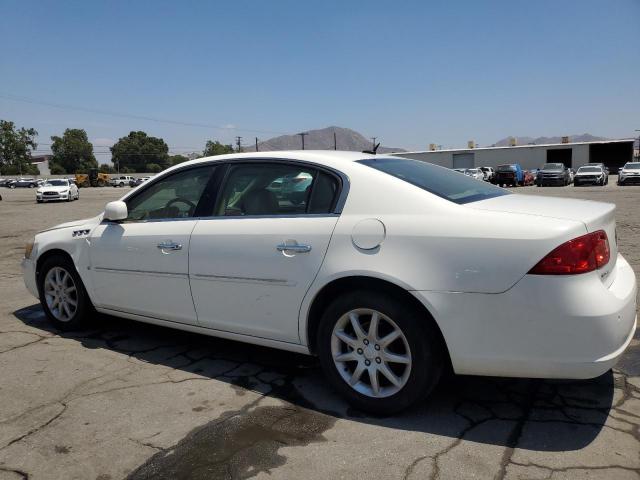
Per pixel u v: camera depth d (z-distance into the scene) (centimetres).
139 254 390
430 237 274
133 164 15162
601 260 263
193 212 374
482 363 265
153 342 429
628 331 266
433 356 279
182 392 333
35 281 477
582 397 310
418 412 298
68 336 447
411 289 272
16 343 430
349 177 314
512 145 6116
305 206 324
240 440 273
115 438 278
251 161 360
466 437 270
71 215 1919
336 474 241
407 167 348
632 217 1227
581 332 246
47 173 15088
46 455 264
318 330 310
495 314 259
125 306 410
